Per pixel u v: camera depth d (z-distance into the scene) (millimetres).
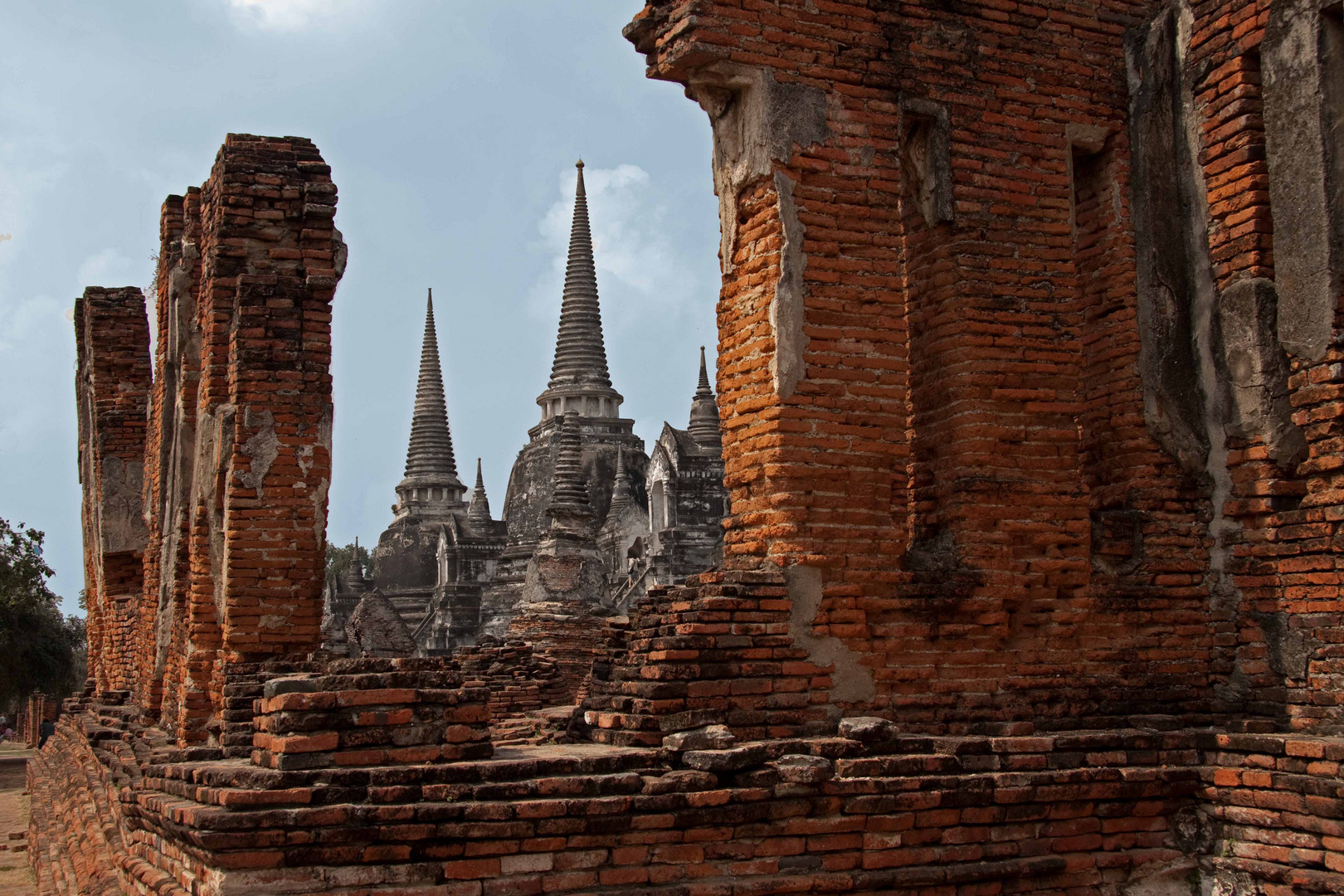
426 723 8828
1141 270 12164
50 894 16141
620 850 8867
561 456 35000
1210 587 11719
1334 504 10742
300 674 9227
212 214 16531
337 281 15883
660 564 53969
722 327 11148
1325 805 9727
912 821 9820
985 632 10953
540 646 27656
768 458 10484
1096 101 12195
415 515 75562
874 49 11133
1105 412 12320
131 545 27422
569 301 70938
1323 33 10758
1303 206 10859
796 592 10312
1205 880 10633
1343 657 10602
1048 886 10258
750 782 9359
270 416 15414
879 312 10828
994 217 11555
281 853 7949
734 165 10859
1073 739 10562
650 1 10953
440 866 8297
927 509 11641
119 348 28031
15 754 57094
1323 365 10711
